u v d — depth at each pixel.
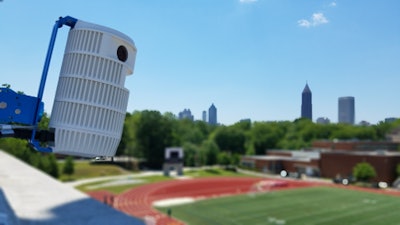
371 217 34.25
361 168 56.53
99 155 7.37
